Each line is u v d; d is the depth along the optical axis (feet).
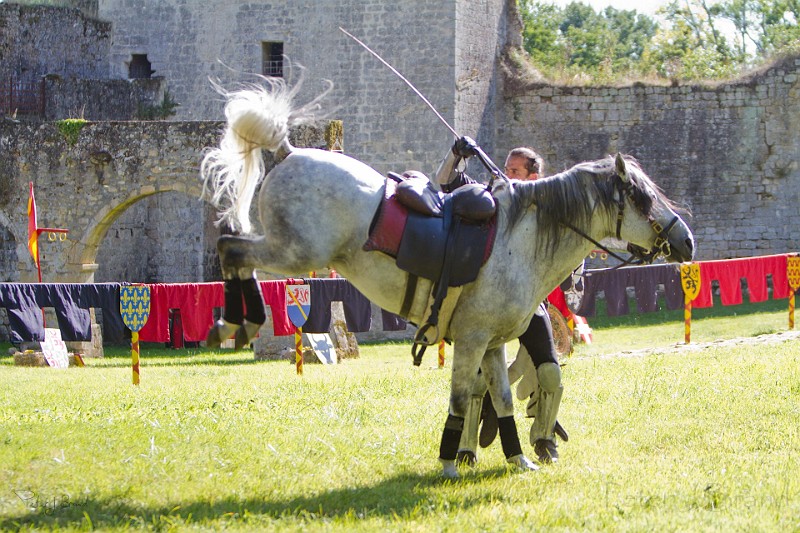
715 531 21.11
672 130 115.55
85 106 108.06
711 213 115.34
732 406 35.58
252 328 24.67
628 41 257.75
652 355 54.90
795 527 21.39
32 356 69.36
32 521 21.52
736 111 114.73
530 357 29.07
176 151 77.82
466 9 107.45
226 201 76.07
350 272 25.11
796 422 32.71
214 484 24.98
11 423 31.89
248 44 109.91
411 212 24.79
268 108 24.90
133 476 25.41
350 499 23.89
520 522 21.74
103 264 102.37
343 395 39.75
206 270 109.70
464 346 25.43
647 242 26.55
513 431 27.48
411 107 106.01
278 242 24.22
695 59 174.19
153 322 54.95
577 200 26.04
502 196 25.71
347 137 107.34
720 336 78.64
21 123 80.79
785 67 113.91
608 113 116.16
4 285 52.85
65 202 80.28
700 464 27.50
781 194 114.32
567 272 26.55
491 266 25.13
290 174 24.44
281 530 21.08
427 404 37.01
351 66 107.14
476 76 109.60
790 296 72.59
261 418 33.63
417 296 25.07
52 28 109.70
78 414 34.42
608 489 24.68
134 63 114.11
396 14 106.11
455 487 25.17
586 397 38.60
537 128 116.88
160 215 110.22
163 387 45.73
